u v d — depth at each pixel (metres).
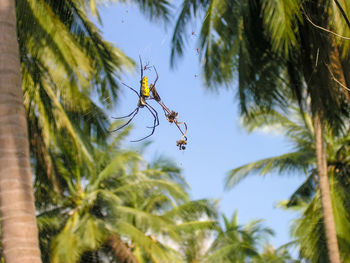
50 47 8.67
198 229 17.27
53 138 10.45
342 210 12.84
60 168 15.28
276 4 7.51
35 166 11.23
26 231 5.25
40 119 9.72
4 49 5.79
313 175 14.99
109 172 16.59
